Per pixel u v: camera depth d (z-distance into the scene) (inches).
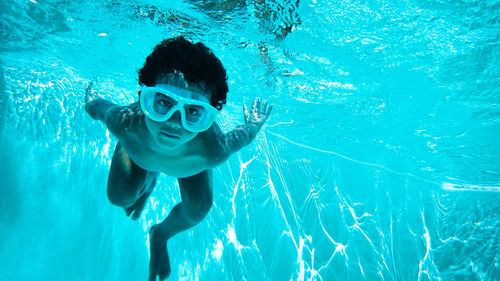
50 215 125.3
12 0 147.0
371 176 210.4
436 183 225.5
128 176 72.4
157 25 166.4
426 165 225.8
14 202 123.5
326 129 217.2
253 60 182.9
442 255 186.9
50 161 139.5
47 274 110.7
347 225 184.9
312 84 193.8
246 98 201.8
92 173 142.6
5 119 142.3
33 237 116.7
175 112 52.1
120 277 120.7
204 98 55.6
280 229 168.6
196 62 53.2
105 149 150.3
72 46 170.6
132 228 131.3
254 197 171.8
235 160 176.6
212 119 55.7
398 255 182.4
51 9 155.0
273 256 158.1
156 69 56.5
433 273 179.2
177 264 130.1
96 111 72.7
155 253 85.1
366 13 177.0
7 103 147.3
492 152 213.0
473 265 180.9
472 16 178.9
